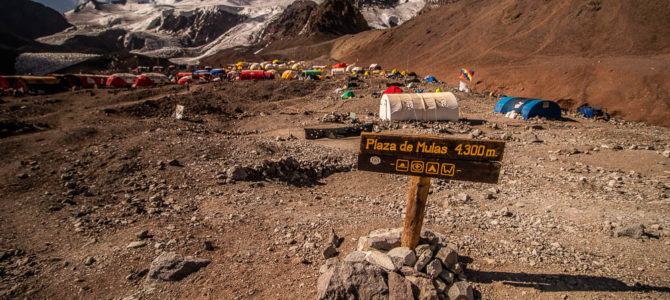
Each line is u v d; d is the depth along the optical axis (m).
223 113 35.00
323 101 42.31
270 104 41.44
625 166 14.36
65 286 5.66
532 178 13.17
